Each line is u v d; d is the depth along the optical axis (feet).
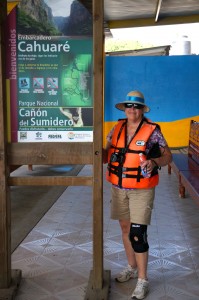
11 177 10.61
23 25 10.21
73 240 14.93
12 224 16.90
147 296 10.75
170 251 13.85
